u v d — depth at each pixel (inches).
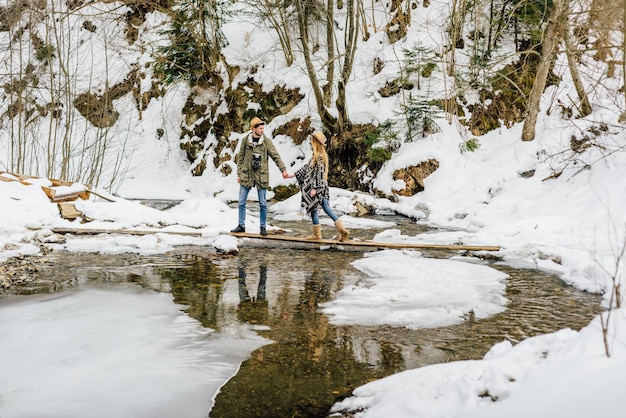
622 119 460.1
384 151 622.8
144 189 799.7
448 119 641.0
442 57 673.6
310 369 148.7
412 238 383.9
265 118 807.7
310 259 309.7
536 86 541.6
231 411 124.3
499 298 222.5
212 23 840.9
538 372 108.3
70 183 445.7
